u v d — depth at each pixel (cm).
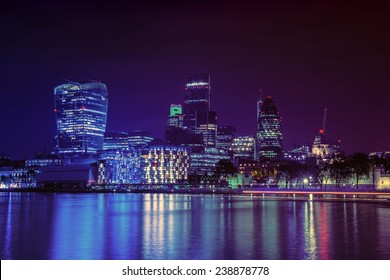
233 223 11481
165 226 10969
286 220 12144
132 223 11775
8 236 9300
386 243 7912
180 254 7056
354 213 14212
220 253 7112
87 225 11419
